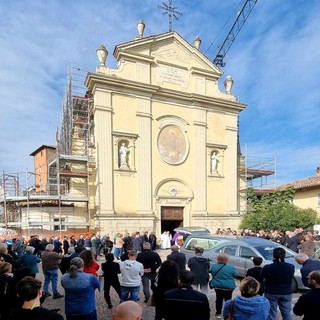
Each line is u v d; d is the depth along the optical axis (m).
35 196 24.19
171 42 28.89
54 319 3.34
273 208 24.86
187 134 28.77
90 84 25.66
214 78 30.66
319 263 7.17
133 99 26.53
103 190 24.47
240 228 27.00
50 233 24.28
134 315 2.59
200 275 8.21
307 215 24.00
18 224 24.23
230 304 4.39
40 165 40.69
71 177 25.75
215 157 30.05
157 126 27.42
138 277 7.70
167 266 5.98
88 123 26.66
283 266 6.41
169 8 30.19
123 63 26.48
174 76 28.75
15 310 3.42
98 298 9.84
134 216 25.11
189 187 28.12
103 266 8.67
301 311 4.42
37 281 3.56
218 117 30.50
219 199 29.58
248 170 33.62
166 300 4.26
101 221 24.03
